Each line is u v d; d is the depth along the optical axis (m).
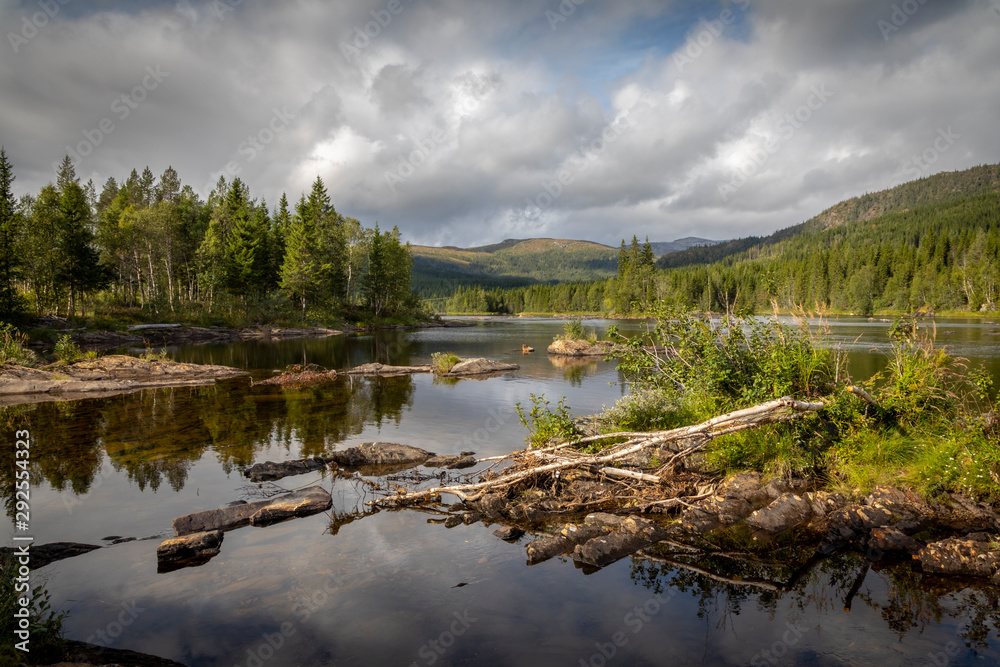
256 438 12.51
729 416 7.89
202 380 23.23
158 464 10.34
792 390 9.06
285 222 86.00
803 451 8.34
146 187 88.81
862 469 7.71
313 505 7.90
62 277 51.12
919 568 5.73
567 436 9.73
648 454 9.38
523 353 37.00
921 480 7.23
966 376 8.85
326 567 6.04
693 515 7.14
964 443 7.34
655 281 105.25
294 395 19.05
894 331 9.30
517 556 6.31
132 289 68.00
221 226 71.44
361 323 76.00
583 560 6.13
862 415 8.57
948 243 114.00
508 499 8.12
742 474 8.20
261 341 50.69
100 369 23.95
